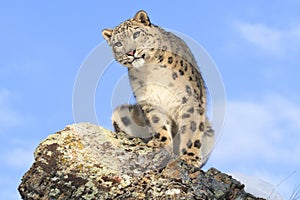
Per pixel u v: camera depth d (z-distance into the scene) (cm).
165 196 680
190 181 710
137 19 973
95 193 708
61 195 722
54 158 762
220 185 721
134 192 693
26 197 754
